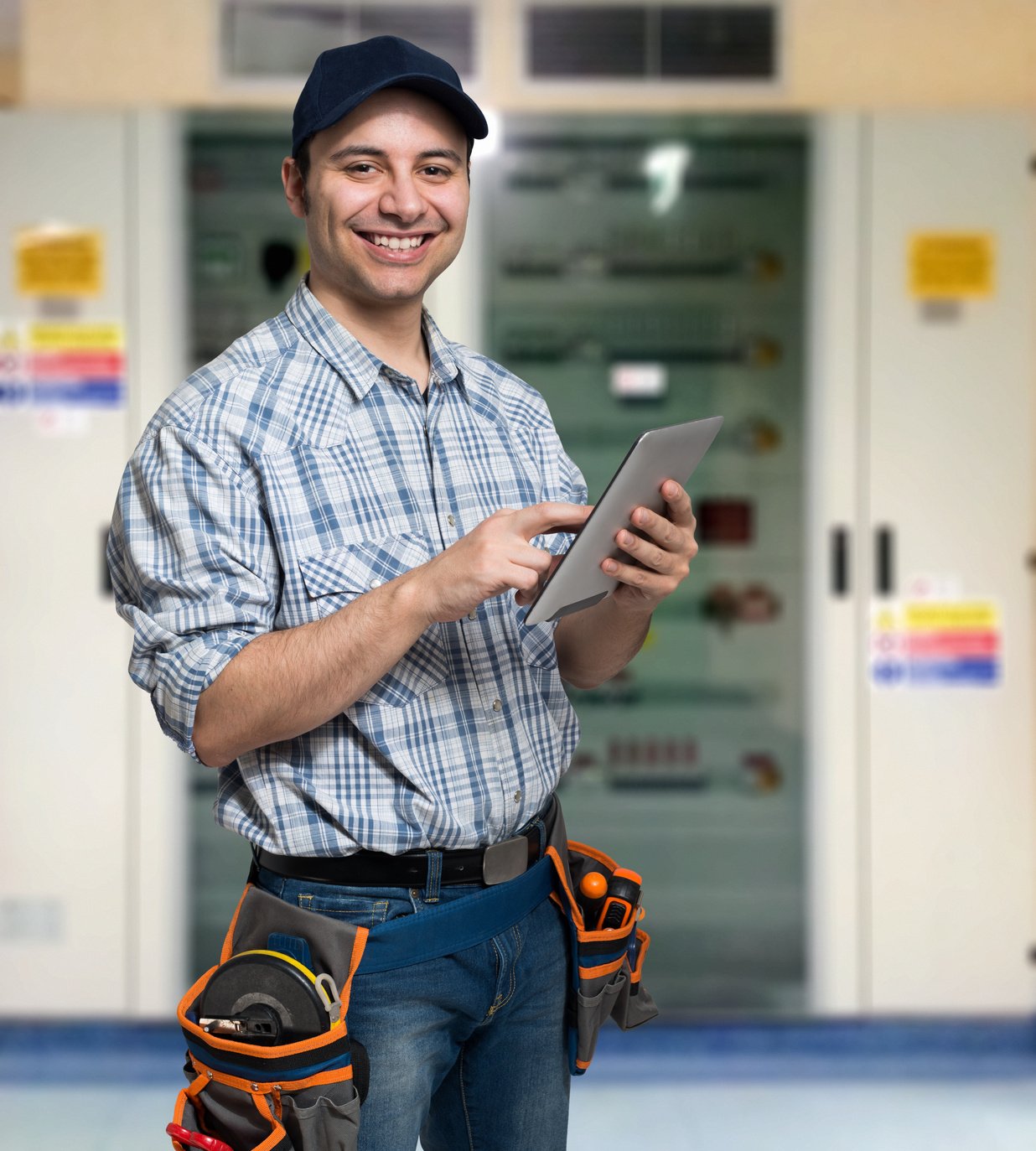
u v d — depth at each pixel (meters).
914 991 3.00
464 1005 1.28
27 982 2.94
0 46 2.98
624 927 1.40
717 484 3.11
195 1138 1.18
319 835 1.22
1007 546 2.97
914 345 2.96
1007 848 2.99
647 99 3.03
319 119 1.22
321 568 1.22
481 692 1.28
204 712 1.16
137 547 1.23
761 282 3.08
